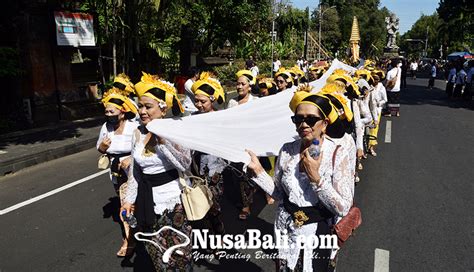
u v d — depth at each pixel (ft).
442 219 16.71
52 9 35.63
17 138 30.27
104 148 13.57
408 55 325.01
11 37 33.55
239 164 15.74
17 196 19.81
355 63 52.65
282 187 8.93
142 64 55.06
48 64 35.91
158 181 10.23
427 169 23.89
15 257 13.80
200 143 9.67
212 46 80.48
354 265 13.11
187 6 56.13
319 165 8.14
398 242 14.70
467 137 33.17
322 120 8.21
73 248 14.44
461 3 70.38
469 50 209.15
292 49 115.03
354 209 9.00
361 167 23.62
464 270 12.81
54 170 24.23
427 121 41.24
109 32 42.91
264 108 13.56
